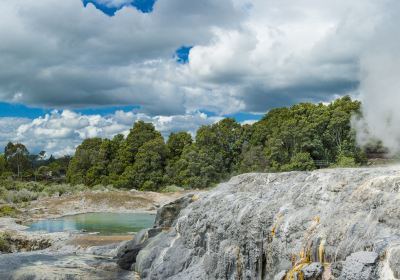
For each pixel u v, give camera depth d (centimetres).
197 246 2100
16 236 3297
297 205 1712
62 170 12456
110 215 5338
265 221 1708
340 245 1327
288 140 7344
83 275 2269
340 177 1686
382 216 1298
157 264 2173
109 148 9431
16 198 6131
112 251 2825
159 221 2691
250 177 2392
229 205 2002
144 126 9362
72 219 4900
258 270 1706
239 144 8675
